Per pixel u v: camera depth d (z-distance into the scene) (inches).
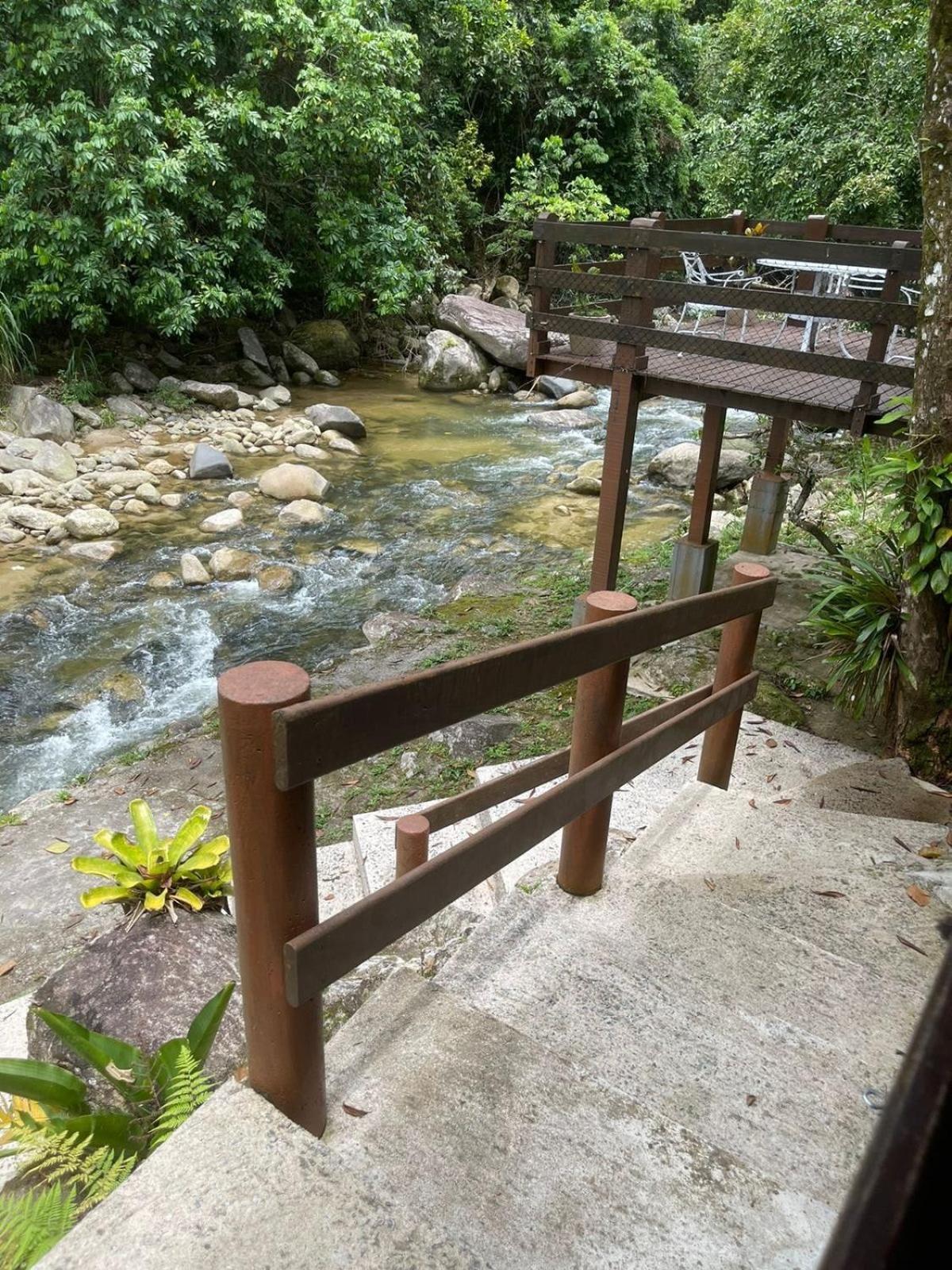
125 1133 76.0
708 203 724.0
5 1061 81.1
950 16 130.3
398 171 519.5
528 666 67.6
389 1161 61.0
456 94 624.1
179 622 264.5
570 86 674.2
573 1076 68.9
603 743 88.0
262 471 382.9
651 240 198.4
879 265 171.2
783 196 551.5
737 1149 67.1
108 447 385.1
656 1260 55.7
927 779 158.6
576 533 329.4
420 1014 74.6
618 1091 67.8
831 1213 59.6
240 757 50.6
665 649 217.2
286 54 462.3
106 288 417.1
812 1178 64.9
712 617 99.7
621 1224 57.7
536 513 350.6
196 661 245.6
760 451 365.4
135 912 108.3
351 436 437.4
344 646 251.3
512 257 670.5
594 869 95.6
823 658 199.6
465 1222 57.0
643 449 430.6
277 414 455.8
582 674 75.7
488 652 63.9
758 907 97.9
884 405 181.9
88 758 207.2
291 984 54.2
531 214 627.2
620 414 213.5
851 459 350.3
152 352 489.1
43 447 354.6
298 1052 59.1
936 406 142.2
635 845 112.8
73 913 152.5
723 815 119.4
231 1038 90.2
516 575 293.4
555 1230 56.9
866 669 164.4
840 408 186.5
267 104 494.6
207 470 367.9
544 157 656.4
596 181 725.9
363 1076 68.2
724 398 203.6
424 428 459.8
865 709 174.7
